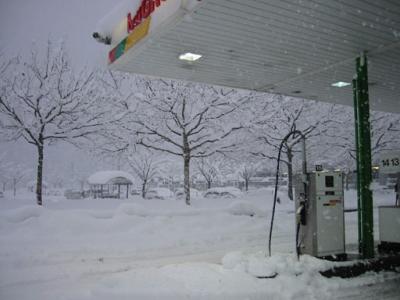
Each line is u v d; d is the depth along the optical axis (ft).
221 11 17.93
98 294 16.47
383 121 81.61
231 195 99.19
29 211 33.04
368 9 18.07
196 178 128.16
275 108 62.85
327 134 74.59
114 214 35.53
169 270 19.39
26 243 26.48
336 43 22.26
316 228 20.48
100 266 22.13
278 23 19.38
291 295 16.56
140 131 56.03
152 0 20.30
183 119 55.72
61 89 53.78
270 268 18.06
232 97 56.80
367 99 23.66
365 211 22.41
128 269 21.71
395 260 22.20
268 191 108.27
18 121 51.98
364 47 22.84
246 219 41.16
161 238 30.25
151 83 54.39
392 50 23.27
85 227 31.19
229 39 21.39
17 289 17.75
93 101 54.39
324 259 20.49
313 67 26.76
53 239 27.76
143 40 21.38
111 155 59.41
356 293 17.54
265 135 68.95
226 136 58.90
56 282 18.89
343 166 83.20
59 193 149.48
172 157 105.91
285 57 24.49
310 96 36.29
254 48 22.93
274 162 80.23
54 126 54.19
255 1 17.11
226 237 32.30
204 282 17.33
